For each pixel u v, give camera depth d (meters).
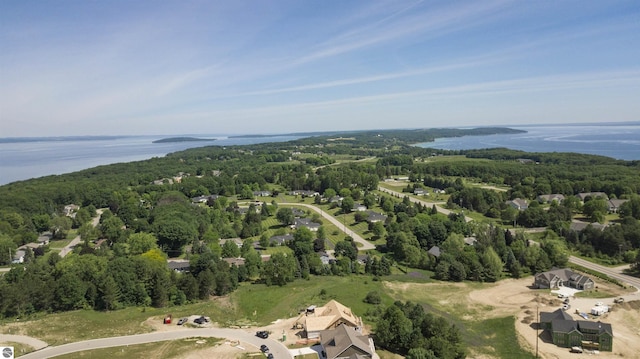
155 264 115.38
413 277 129.50
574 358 83.12
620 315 101.56
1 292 94.00
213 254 129.62
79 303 99.44
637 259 131.62
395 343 82.69
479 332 94.69
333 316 88.94
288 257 126.50
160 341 84.62
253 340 85.31
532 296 113.94
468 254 132.00
